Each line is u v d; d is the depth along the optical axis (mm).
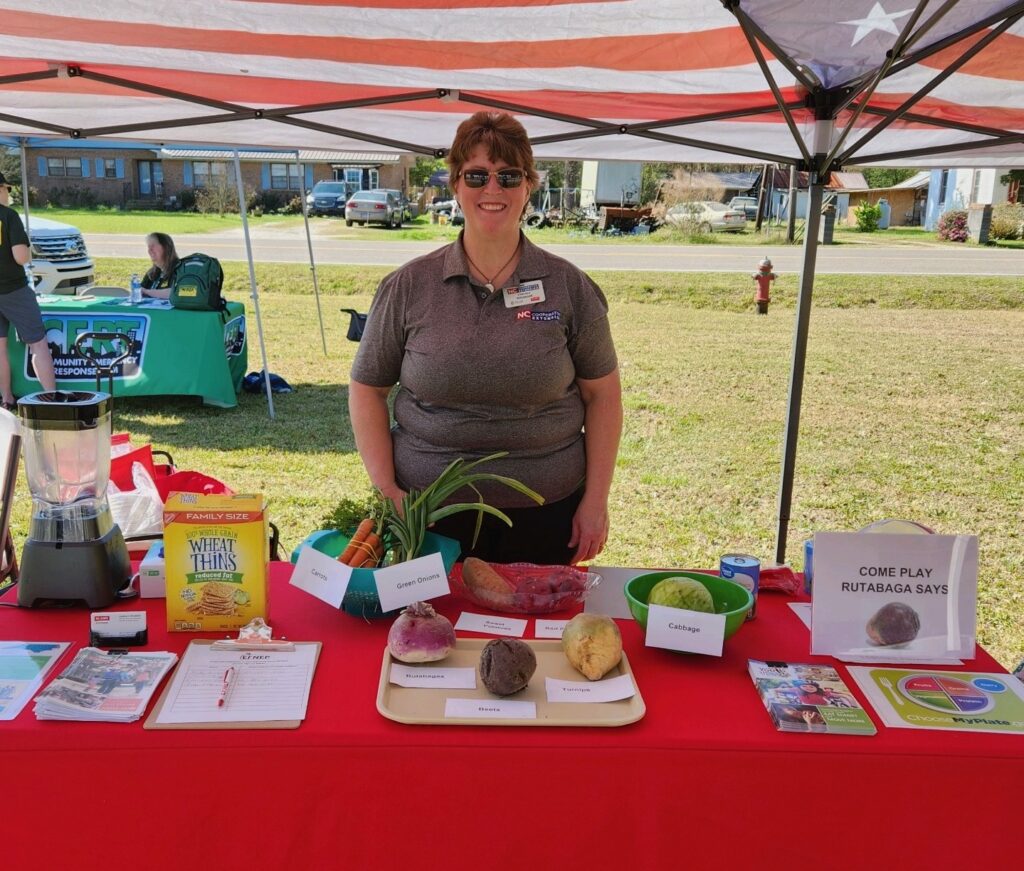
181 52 2479
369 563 1647
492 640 1474
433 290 1998
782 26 2084
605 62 2492
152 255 6918
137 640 1510
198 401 6730
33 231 9758
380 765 1242
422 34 2268
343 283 13852
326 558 1614
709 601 1518
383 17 2143
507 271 1993
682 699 1381
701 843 1257
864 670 1479
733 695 1397
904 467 5742
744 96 2824
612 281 14719
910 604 1529
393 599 1570
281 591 1785
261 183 29641
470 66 2574
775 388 8031
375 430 2125
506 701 1344
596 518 2158
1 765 1230
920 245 22141
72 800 1243
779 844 1256
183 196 28422
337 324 10719
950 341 10844
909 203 29844
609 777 1244
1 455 2213
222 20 2174
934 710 1349
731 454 5902
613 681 1409
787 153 3631
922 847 1249
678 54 2412
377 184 30188
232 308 6832
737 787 1245
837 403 7523
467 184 1883
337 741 1246
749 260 18094
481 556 2156
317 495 4742
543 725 1283
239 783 1243
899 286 14805
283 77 2773
